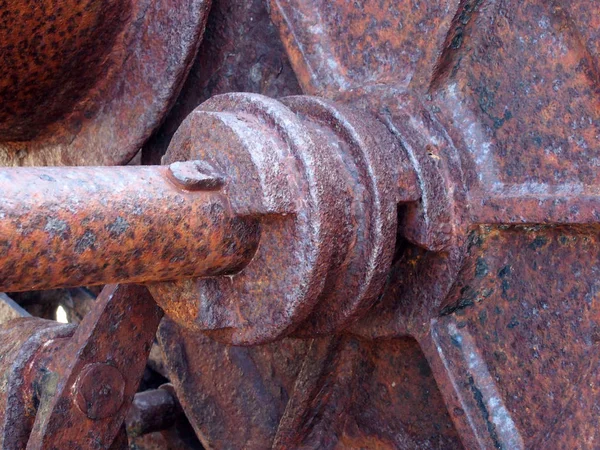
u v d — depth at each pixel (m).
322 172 0.50
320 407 0.70
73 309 1.11
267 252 0.52
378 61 0.60
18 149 0.82
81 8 0.65
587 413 0.52
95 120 0.74
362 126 0.54
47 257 0.46
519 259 0.55
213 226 0.51
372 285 0.53
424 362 0.62
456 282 0.55
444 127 0.56
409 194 0.53
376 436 0.66
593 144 0.50
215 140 0.52
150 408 0.87
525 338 0.55
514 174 0.54
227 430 0.79
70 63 0.69
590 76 0.50
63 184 0.46
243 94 0.53
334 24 0.62
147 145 0.77
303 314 0.51
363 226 0.52
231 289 0.54
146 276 0.50
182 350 0.82
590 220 0.49
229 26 0.71
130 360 0.65
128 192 0.48
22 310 0.93
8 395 0.66
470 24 0.55
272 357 0.76
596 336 0.52
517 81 0.54
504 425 0.55
